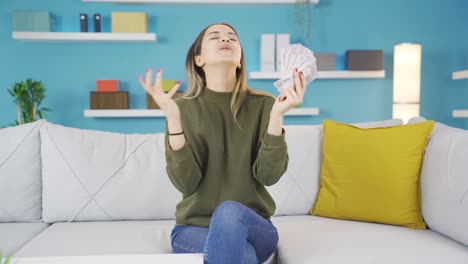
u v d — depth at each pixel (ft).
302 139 6.23
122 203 5.67
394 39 12.89
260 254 4.03
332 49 12.84
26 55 12.27
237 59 4.43
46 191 5.70
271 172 4.15
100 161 5.74
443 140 5.16
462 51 12.99
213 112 4.56
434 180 5.03
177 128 3.92
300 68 3.86
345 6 12.76
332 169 5.86
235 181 4.38
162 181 5.77
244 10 12.62
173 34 12.57
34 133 5.88
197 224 4.39
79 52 12.42
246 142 4.46
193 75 4.81
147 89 3.63
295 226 5.28
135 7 12.41
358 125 6.43
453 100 13.10
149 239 4.89
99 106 11.98
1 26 12.11
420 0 12.84
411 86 11.35
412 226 5.24
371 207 5.43
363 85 12.96
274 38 12.05
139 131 12.70
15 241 4.93
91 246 4.61
